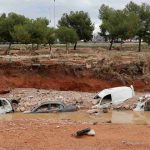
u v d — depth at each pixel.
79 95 40.75
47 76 49.09
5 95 41.78
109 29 91.19
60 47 95.00
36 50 81.50
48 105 32.44
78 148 18.11
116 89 35.22
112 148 18.12
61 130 21.39
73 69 49.94
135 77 49.75
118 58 57.00
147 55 61.91
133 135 20.81
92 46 98.38
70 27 98.44
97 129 22.11
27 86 47.56
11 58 55.09
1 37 87.25
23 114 31.61
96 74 49.62
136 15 92.44
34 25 83.50
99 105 34.12
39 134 20.38
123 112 31.88
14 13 89.06
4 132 20.72
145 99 33.09
